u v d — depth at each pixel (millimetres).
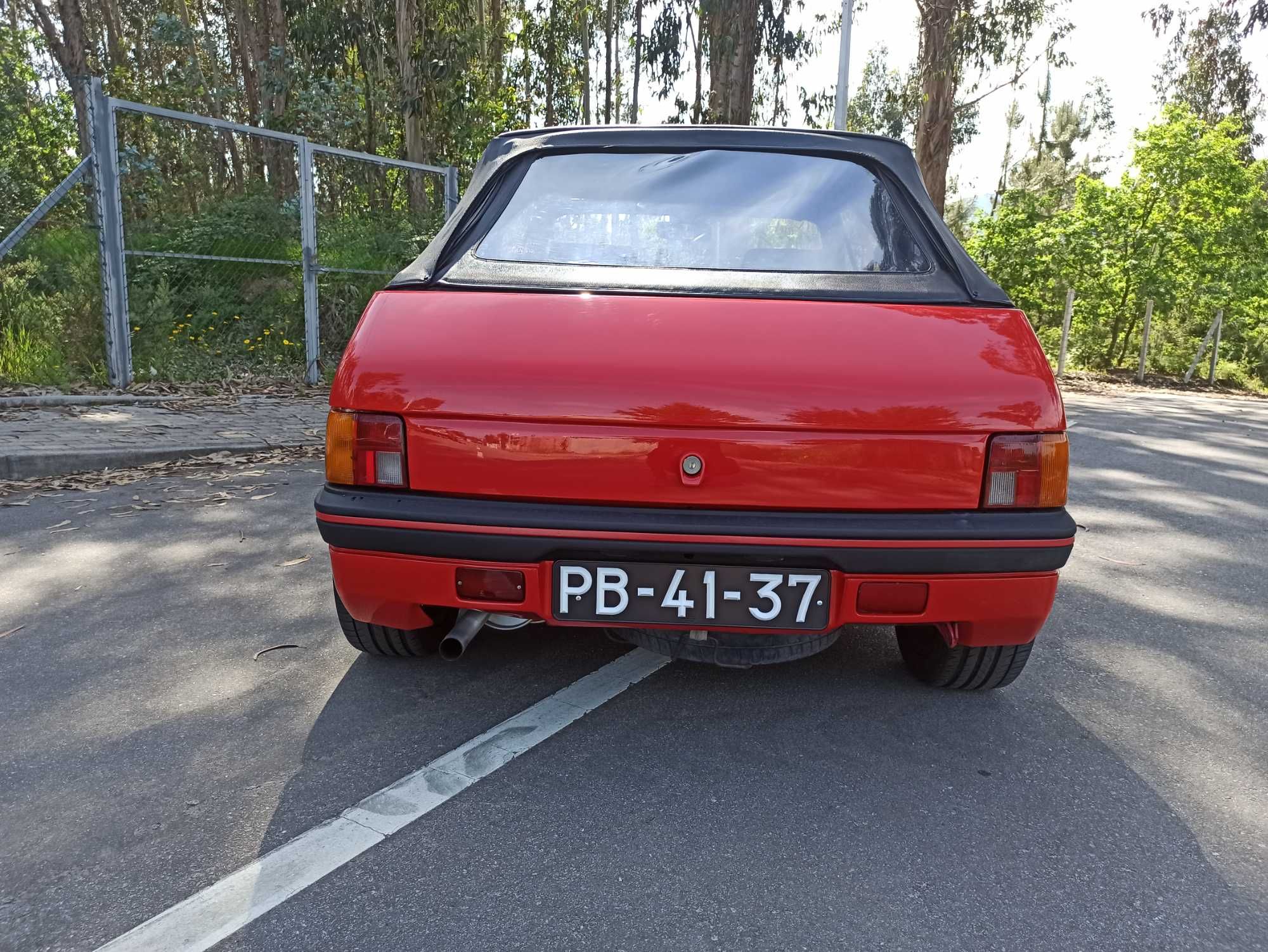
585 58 30844
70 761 2234
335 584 2283
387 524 2109
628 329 2162
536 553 2076
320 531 2197
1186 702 2760
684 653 2371
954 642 2324
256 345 9016
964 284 2377
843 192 2625
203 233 8453
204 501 4777
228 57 27234
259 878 1795
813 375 2066
